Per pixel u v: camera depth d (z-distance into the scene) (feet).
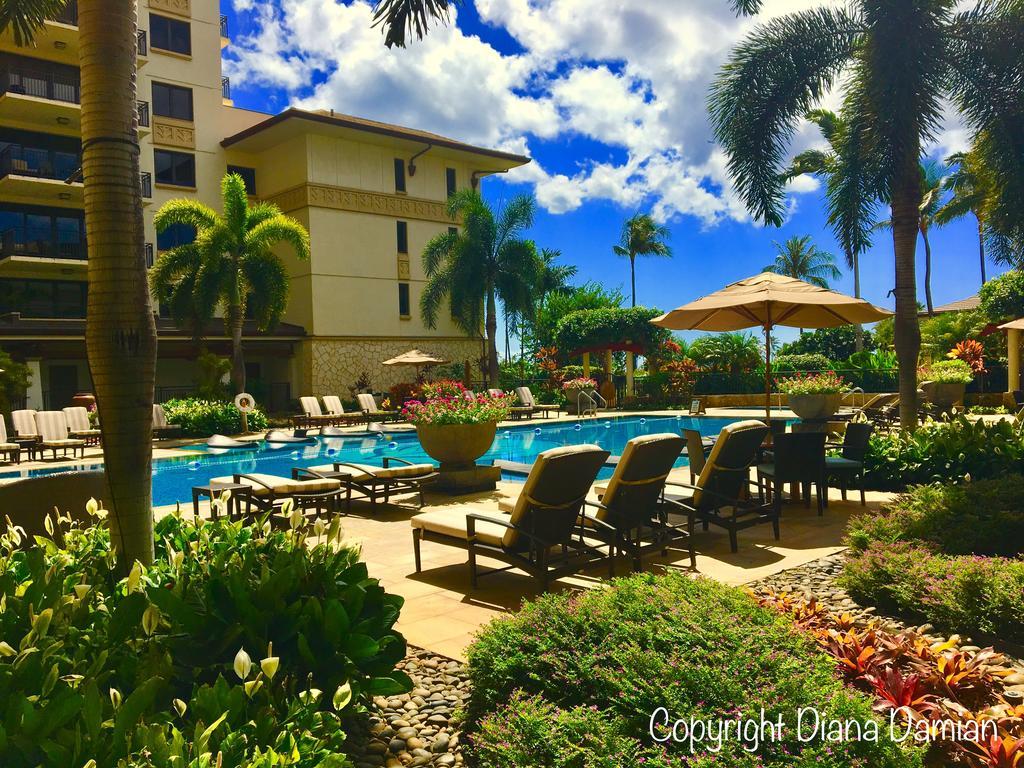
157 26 92.94
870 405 60.54
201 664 8.29
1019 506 18.04
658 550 18.25
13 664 6.50
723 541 20.85
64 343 78.89
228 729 6.21
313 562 10.01
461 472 31.09
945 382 65.82
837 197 35.86
